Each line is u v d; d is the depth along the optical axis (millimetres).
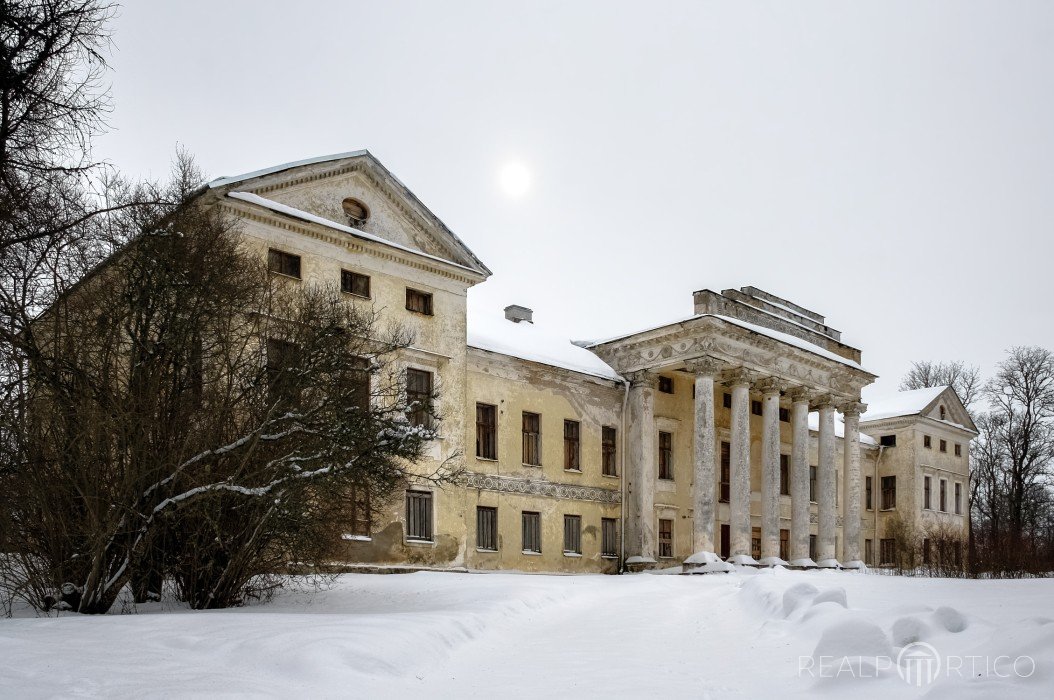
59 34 15609
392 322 29766
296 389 17438
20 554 16594
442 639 13641
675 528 41719
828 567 42906
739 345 40000
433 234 32344
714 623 17281
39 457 16156
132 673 9859
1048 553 47656
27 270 16438
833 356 44594
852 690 9375
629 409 41000
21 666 9898
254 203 26562
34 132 15852
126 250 17438
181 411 17375
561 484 37625
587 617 19031
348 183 30078
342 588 21984
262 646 11367
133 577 18156
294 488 16719
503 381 36031
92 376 16688
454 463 31406
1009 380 67500
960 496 61969
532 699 9820
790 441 48906
